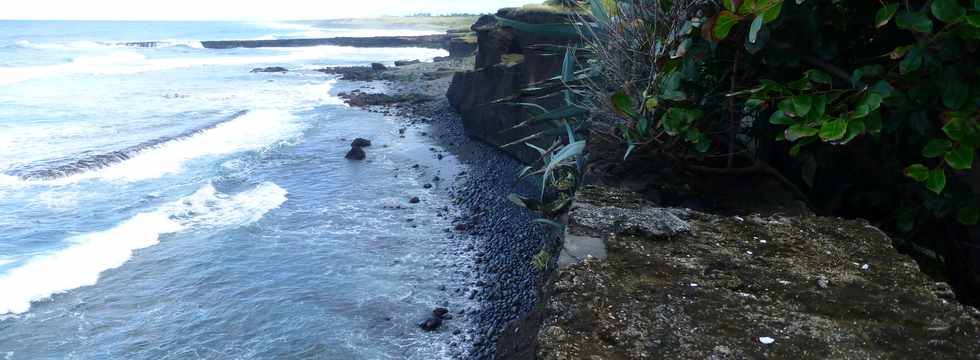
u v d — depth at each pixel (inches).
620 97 143.3
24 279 386.6
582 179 156.6
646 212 113.4
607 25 163.0
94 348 318.3
